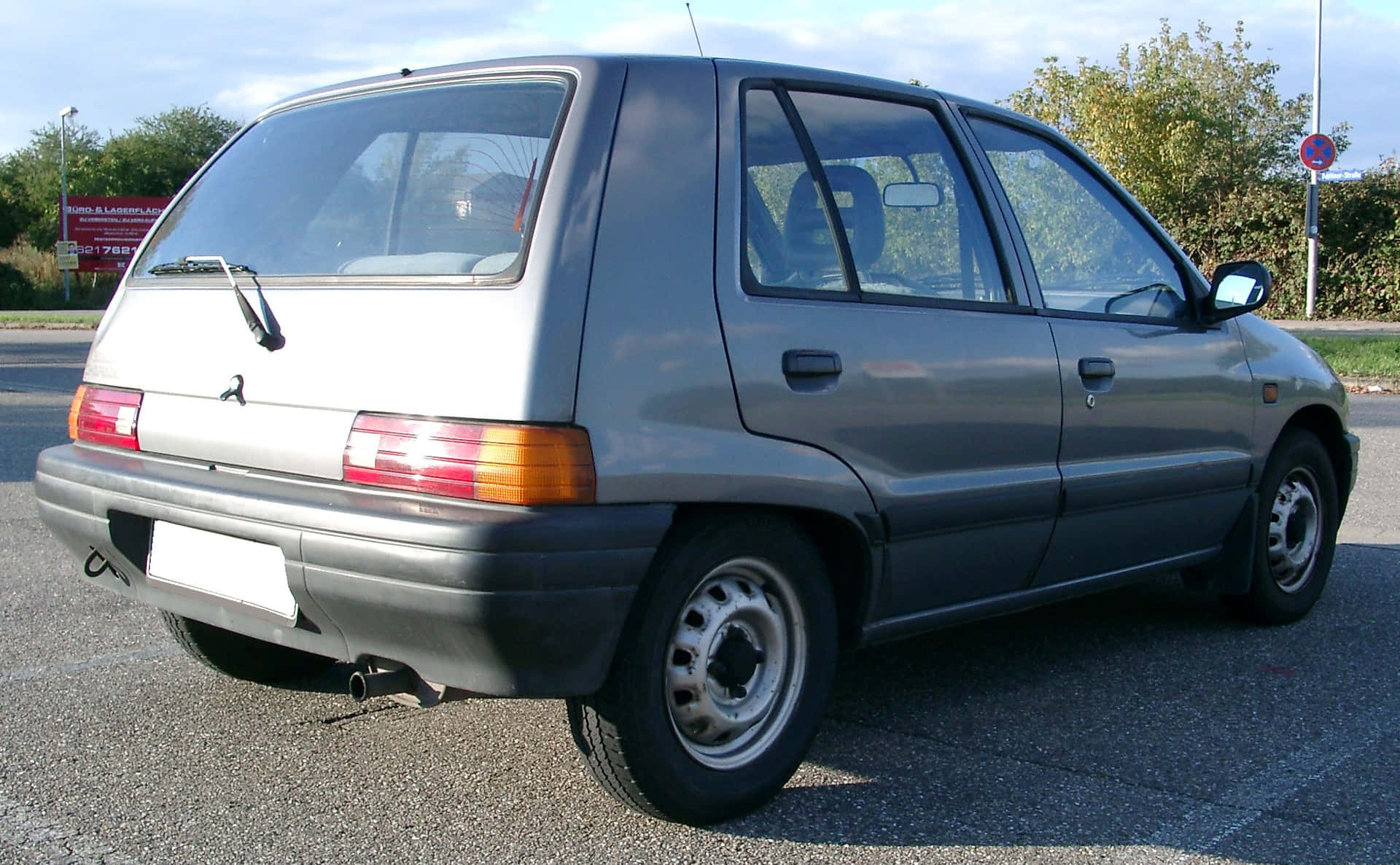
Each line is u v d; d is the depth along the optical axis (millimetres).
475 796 3369
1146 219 4609
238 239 3557
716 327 3078
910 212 3707
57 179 55844
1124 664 4613
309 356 3125
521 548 2705
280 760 3613
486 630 2725
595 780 3186
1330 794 3453
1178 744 3816
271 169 3674
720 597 3184
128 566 3518
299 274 3307
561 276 2855
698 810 3137
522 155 3074
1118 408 4172
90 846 3049
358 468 2957
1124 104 28609
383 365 2982
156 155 60000
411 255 3123
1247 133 35500
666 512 2908
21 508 7273
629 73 3164
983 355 3709
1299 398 5031
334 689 4250
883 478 3432
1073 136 29766
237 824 3182
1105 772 3588
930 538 3594
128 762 3586
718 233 3148
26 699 4109
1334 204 24766
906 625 3658
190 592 3332
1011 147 4180
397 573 2785
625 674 2947
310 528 2932
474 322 2887
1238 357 4742
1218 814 3316
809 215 3408
